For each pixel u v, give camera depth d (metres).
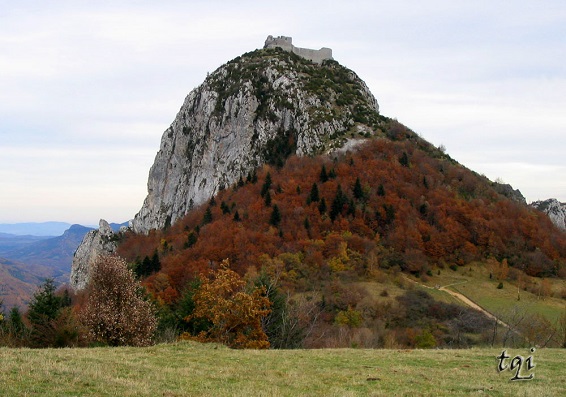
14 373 20.03
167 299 82.00
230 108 173.75
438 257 104.25
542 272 104.06
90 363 23.48
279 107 164.50
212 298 45.91
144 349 29.58
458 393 21.78
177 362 25.91
